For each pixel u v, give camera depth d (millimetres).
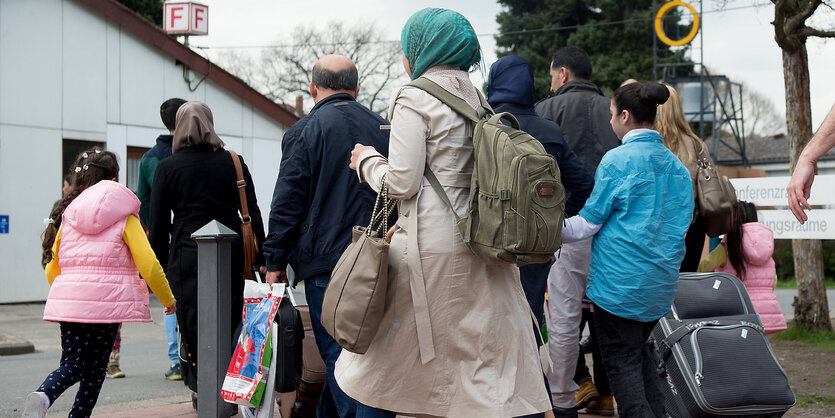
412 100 3049
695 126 35719
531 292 4191
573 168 4383
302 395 4828
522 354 3105
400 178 3016
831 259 32906
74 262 4660
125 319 4672
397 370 3062
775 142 49156
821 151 3131
